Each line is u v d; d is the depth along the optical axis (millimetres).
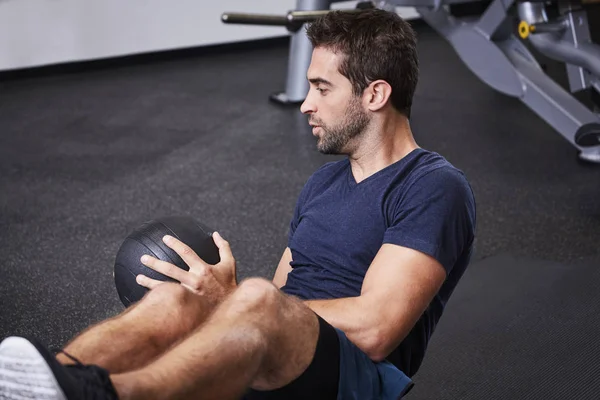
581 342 1788
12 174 2982
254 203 2688
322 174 1328
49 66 4574
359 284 1205
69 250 2320
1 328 1868
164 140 3408
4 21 4363
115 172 3008
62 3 4504
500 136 3369
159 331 1023
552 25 2910
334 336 1055
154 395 826
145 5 4789
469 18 3221
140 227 1322
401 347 1210
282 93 4066
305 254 1258
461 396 1601
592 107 3686
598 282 2061
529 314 1925
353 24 1201
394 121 1230
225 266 1218
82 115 3791
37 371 750
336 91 1213
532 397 1585
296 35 3812
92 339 976
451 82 4289
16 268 2199
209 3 5008
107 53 4746
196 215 2584
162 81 4453
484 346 1794
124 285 1287
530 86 2988
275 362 989
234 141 3385
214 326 928
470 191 1213
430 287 1120
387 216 1189
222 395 903
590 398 1572
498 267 2188
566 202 2627
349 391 1067
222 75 4590
